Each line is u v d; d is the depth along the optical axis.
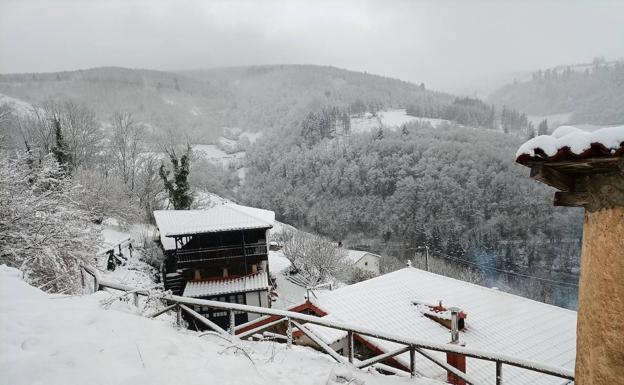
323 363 6.00
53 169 14.22
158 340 4.92
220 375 4.50
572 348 12.10
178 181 33.50
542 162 2.62
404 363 10.52
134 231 31.22
